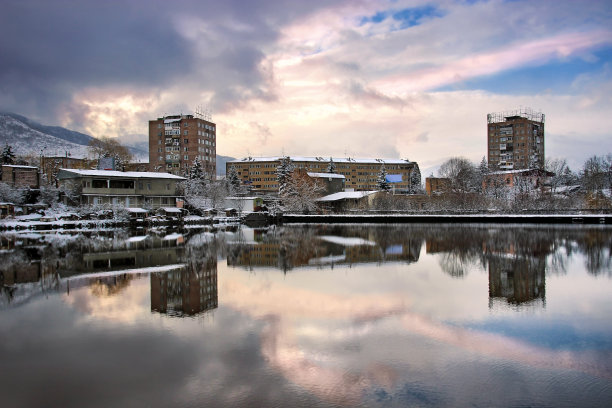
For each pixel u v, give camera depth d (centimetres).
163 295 2478
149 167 17138
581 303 2289
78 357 1566
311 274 3188
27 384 1370
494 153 19412
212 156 17512
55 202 8356
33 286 2711
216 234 6769
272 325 1916
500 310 2158
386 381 1373
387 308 2198
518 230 7200
